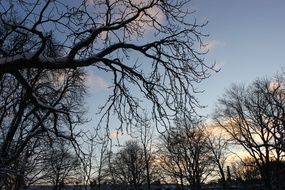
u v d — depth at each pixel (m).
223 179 52.19
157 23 9.90
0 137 16.52
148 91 9.80
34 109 10.91
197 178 45.59
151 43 9.41
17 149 16.34
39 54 8.10
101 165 26.75
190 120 10.14
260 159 42.41
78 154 10.52
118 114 10.19
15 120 16.41
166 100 9.88
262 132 40.44
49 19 8.61
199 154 45.94
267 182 42.56
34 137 16.30
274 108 36.25
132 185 47.25
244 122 42.81
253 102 40.91
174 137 10.43
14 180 14.65
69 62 8.39
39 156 17.97
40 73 15.30
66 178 25.41
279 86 35.38
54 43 9.53
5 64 8.13
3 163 12.50
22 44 9.45
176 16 9.79
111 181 43.50
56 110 9.57
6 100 15.55
